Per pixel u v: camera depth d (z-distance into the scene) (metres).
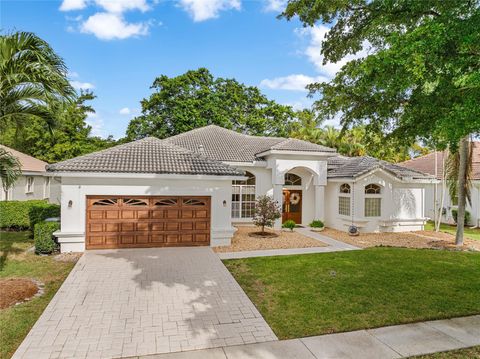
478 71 5.07
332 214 20.52
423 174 20.58
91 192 12.82
